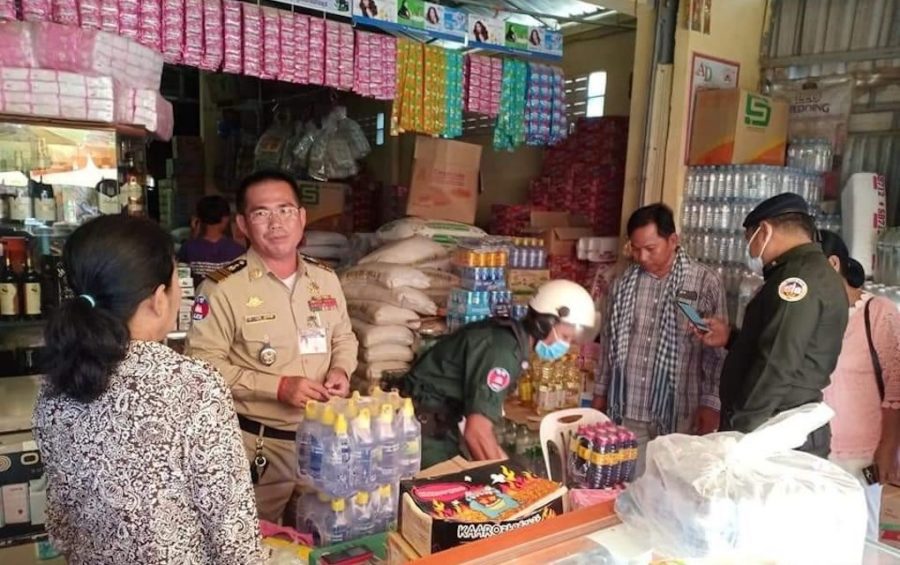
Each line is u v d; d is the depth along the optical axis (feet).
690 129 11.32
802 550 3.11
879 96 11.12
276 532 4.88
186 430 3.45
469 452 6.31
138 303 3.47
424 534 3.67
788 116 11.80
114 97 8.11
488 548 3.23
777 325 6.22
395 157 18.45
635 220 9.11
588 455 5.89
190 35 8.79
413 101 10.62
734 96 10.67
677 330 9.10
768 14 12.30
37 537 7.27
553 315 6.42
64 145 8.20
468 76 11.18
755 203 10.42
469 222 12.87
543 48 11.73
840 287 6.42
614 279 10.64
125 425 3.32
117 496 3.32
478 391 6.36
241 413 7.02
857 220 10.65
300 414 7.09
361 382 9.53
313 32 9.54
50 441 3.47
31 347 9.04
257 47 9.18
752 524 3.09
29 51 7.72
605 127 12.90
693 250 11.32
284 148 15.07
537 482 4.20
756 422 6.23
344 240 14.25
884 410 7.97
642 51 11.64
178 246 13.73
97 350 3.22
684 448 3.45
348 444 4.83
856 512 3.23
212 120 20.21
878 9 11.02
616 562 3.15
